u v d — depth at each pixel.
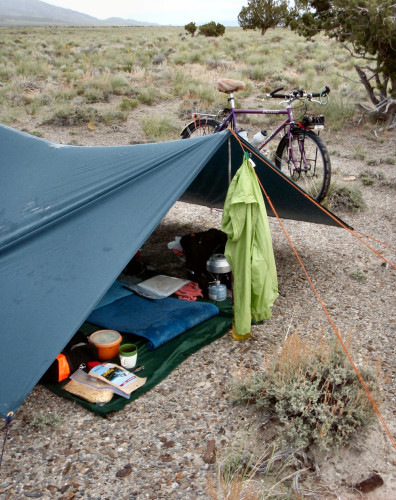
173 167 3.65
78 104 13.26
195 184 5.39
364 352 3.75
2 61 19.53
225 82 6.13
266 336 3.98
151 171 3.68
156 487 2.52
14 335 2.81
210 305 4.25
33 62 18.53
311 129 5.99
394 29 9.45
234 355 3.70
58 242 3.33
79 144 9.86
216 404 3.15
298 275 5.12
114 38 35.28
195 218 6.81
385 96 11.22
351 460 2.72
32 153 4.59
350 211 6.98
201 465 2.66
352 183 7.90
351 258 5.55
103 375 3.27
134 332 3.79
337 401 2.91
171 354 3.65
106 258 3.11
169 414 3.06
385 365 3.59
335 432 2.77
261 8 34.16
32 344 2.73
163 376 3.41
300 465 2.68
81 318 2.80
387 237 6.12
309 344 3.59
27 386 2.56
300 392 2.87
